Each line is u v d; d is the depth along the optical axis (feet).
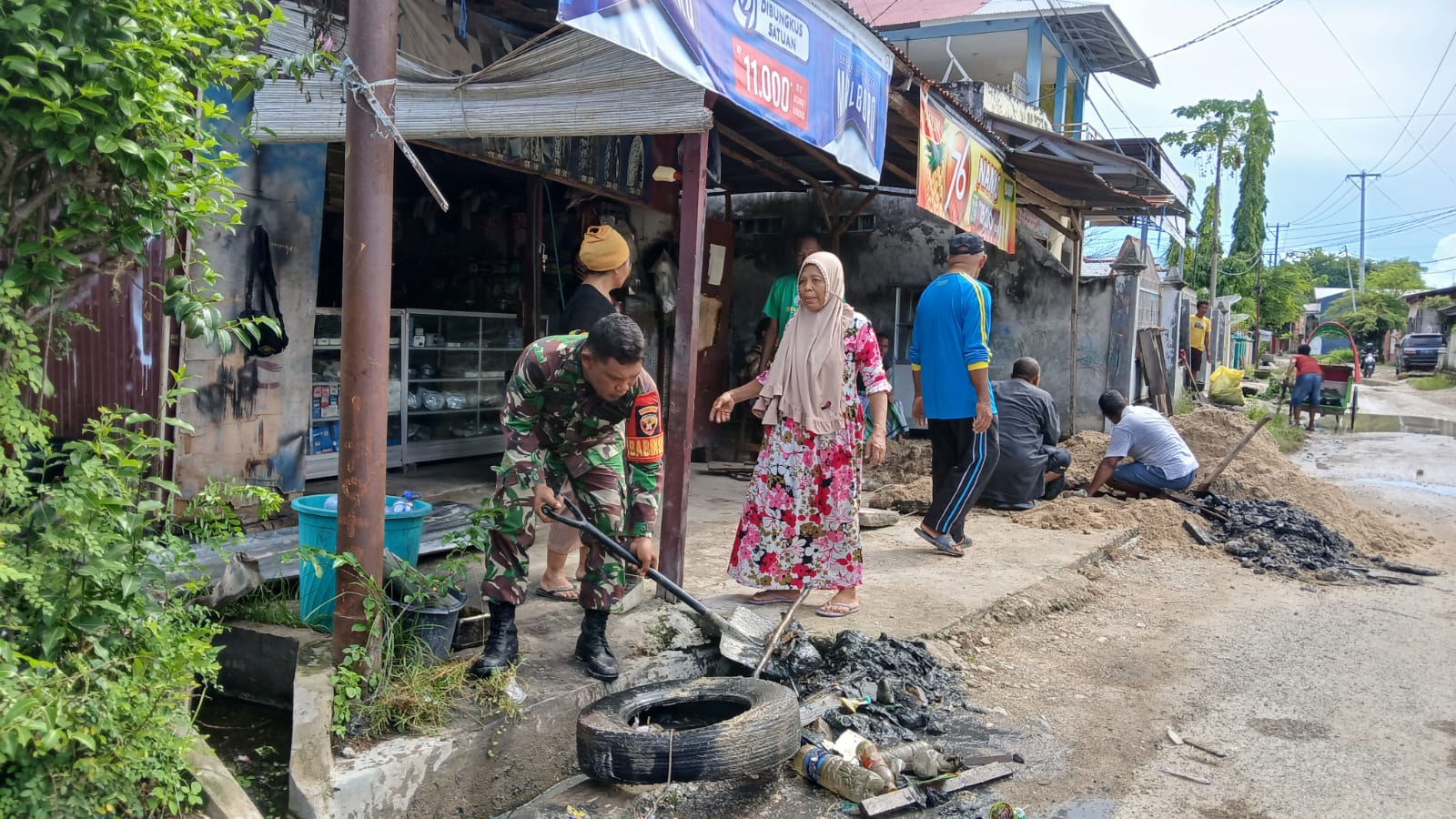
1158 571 21.97
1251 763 12.19
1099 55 60.44
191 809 8.34
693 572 17.78
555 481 12.24
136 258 9.18
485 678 11.07
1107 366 41.98
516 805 10.56
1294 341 171.94
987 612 16.63
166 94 8.40
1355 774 11.95
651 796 10.39
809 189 36.22
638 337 10.54
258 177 17.60
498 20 19.45
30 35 7.67
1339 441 53.47
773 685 11.39
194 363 16.57
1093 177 32.86
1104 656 16.06
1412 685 15.05
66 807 7.32
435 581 11.57
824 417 14.87
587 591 11.87
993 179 29.96
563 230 30.27
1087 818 10.69
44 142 7.88
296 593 13.69
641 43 12.56
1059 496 27.71
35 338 8.31
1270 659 16.14
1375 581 21.90
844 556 15.15
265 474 18.10
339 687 9.98
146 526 9.11
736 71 15.03
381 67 10.14
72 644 8.18
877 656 13.92
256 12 15.19
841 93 18.99
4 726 6.76
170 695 8.67
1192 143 109.81
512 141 20.56
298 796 8.73
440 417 27.35
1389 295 198.08
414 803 9.55
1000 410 25.57
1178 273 63.67
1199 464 31.94
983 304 18.92
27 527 8.18
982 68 61.57
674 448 14.64
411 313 25.72
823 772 11.01
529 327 28.27
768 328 23.49
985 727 12.98
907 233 42.32
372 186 10.15
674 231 33.78
